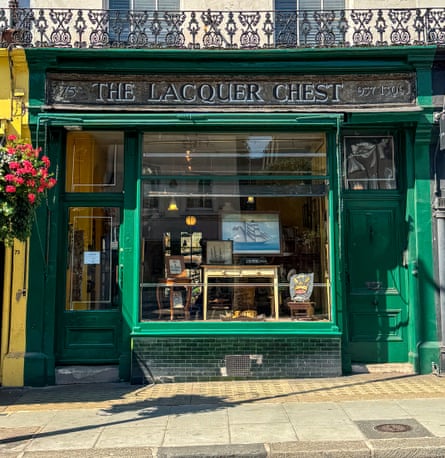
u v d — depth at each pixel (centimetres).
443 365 785
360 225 838
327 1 884
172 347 777
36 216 792
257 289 813
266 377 775
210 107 803
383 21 805
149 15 852
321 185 823
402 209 838
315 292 808
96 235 827
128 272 802
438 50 790
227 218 824
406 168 827
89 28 833
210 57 796
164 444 511
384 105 806
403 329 823
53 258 796
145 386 757
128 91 806
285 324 791
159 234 816
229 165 829
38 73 797
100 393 721
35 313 783
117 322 812
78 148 838
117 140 838
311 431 539
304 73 807
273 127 813
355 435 523
